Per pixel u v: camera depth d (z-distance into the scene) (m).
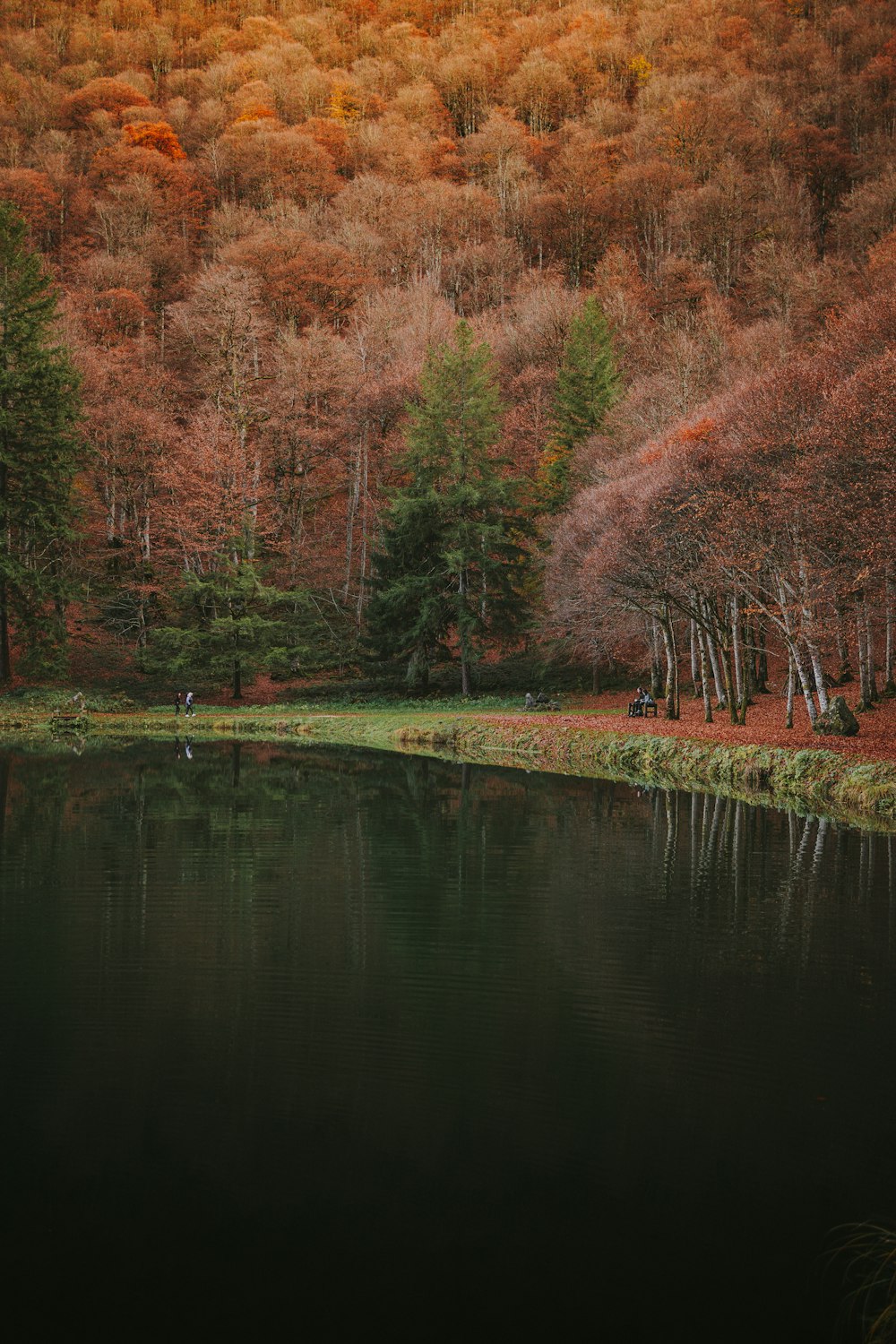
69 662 60.47
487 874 15.91
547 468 62.50
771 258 77.25
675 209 98.12
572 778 29.30
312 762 33.91
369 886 15.08
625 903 14.05
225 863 16.78
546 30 150.50
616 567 35.97
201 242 108.94
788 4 136.62
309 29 157.25
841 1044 8.84
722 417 35.16
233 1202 6.38
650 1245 5.91
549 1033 9.12
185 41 162.75
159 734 46.50
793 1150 7.00
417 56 146.12
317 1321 5.25
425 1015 9.57
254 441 69.06
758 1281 5.55
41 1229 6.10
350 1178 6.64
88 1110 7.59
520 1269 5.69
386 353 74.56
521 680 59.97
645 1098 7.76
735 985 10.44
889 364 25.38
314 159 113.06
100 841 18.75
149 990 10.30
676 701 40.53
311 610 66.56
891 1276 5.54
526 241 109.06
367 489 73.75
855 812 22.64
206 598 59.81
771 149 107.31
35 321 56.66
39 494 56.66
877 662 46.44
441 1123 7.39
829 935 12.39
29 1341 5.07
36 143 116.31
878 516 23.58
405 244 97.88
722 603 39.41
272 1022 9.39
